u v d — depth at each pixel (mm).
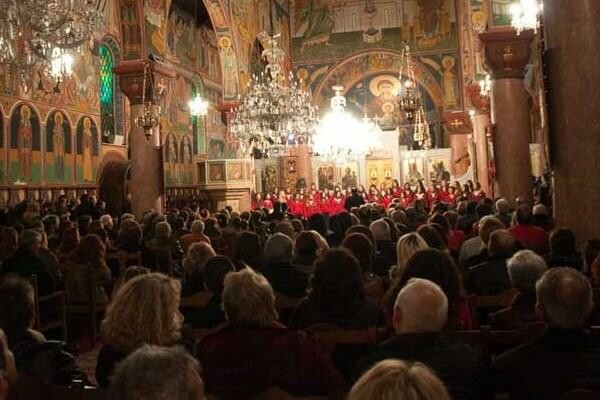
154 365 1959
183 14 36219
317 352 3895
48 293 9172
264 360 3797
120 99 30016
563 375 3709
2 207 21422
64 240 11836
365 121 36188
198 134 37875
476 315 5926
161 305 4066
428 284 3887
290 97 25562
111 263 12117
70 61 17297
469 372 3674
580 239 8688
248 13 32156
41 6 13867
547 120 9031
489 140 18875
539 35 10383
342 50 41531
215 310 6168
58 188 24781
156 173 20047
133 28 19828
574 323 3756
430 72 40312
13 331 4523
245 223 14250
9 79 22219
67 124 25562
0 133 21859
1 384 2875
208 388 3773
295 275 7258
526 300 5457
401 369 1815
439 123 40812
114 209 27391
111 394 1966
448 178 37812
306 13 41969
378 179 38438
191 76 37125
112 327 4051
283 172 38438
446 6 40000
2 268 9062
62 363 4418
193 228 12258
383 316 5566
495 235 7191
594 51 8680
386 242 9641
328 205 32344
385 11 41156
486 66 18062
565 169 8859
